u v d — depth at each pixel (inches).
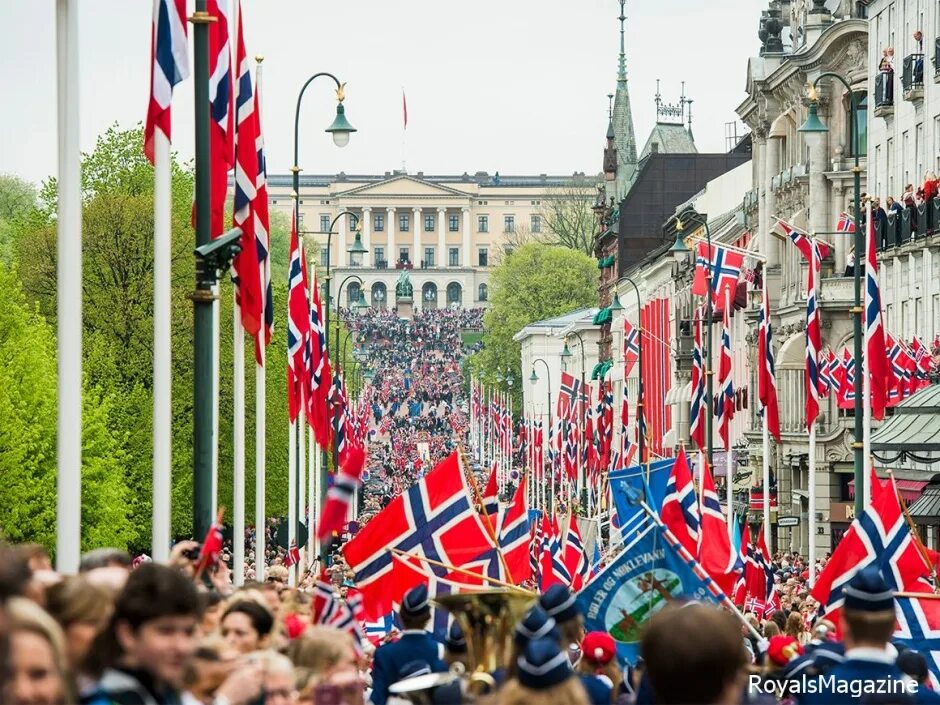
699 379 3511.3
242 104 1683.1
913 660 823.1
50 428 3255.4
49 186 4360.2
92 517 3346.5
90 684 513.7
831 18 4709.6
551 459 6018.7
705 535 1555.1
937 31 3476.9
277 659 630.5
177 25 1298.0
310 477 3548.2
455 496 1312.7
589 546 2810.0
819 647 727.1
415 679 737.0
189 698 536.7
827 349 4357.8
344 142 2711.6
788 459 4448.8
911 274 3558.1
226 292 3969.0
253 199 1697.8
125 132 4362.7
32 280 4138.8
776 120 4869.6
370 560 1317.7
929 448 2992.1
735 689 444.8
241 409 1854.1
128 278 3870.6
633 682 863.7
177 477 3838.6
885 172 3897.6
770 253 4896.7
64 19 1082.1
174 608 512.7
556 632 633.6
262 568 2224.4
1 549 448.5
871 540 1262.3
